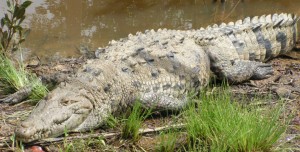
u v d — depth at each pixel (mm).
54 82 10586
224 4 18297
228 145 7918
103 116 9281
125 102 9727
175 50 10719
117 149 8477
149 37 11289
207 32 11891
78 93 9031
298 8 17906
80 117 8906
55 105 8688
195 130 8336
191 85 10641
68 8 17281
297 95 10578
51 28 15414
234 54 11625
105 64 9859
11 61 11984
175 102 9859
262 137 8047
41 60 13250
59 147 8336
